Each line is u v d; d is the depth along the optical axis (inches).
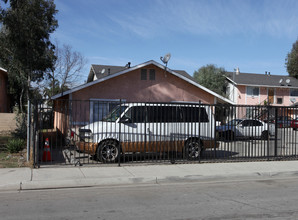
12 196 250.8
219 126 431.5
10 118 772.0
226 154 474.3
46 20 553.3
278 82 1540.4
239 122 435.5
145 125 377.7
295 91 1537.9
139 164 378.6
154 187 289.4
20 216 199.5
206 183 311.4
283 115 443.5
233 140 431.2
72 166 355.3
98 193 263.4
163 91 684.7
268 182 319.6
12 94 1218.0
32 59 536.1
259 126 454.9
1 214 203.3
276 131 433.7
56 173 316.5
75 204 228.4
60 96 586.9
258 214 206.1
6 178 291.9
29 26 519.2
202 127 421.7
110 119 394.6
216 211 212.5
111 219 194.4
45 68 575.8
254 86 1476.4
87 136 374.6
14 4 518.3
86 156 441.7
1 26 574.2
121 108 402.0
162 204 229.9
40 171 324.5
